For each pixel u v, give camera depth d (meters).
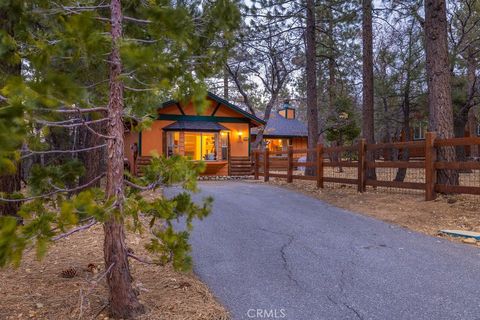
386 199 8.41
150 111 3.45
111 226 3.07
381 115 19.55
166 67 2.90
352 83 19.44
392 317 3.16
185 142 16.67
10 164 2.34
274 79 19.52
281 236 5.79
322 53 18.42
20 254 2.27
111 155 3.03
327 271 4.26
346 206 8.16
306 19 14.59
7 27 3.79
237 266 4.44
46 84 2.30
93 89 3.44
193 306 3.30
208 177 16.61
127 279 3.12
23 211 2.98
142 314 3.12
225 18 3.90
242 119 17.69
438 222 6.41
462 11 14.21
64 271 3.99
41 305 3.28
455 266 4.35
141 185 3.26
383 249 5.07
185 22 3.08
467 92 14.99
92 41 2.52
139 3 3.54
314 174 14.35
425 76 13.93
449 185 7.45
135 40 2.92
